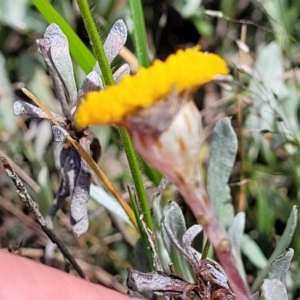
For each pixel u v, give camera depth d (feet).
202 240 0.28
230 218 0.25
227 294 0.18
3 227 0.33
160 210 0.24
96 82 0.20
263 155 0.33
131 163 0.22
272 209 0.31
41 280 0.20
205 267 0.19
